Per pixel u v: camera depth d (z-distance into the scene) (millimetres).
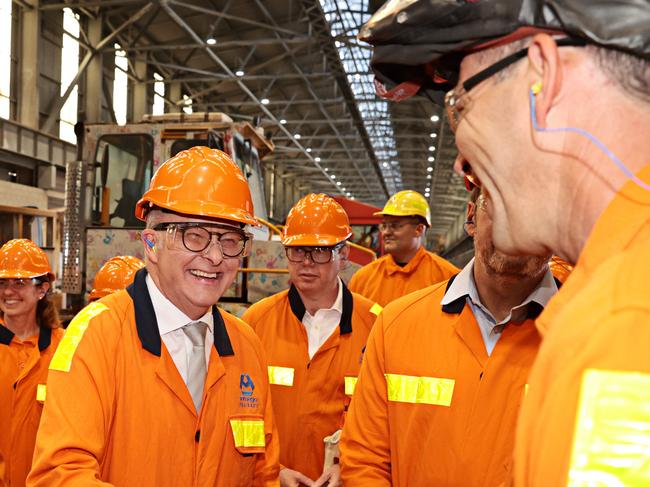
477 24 595
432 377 1509
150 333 1426
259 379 1692
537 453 440
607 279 462
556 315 505
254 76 15992
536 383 480
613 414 403
